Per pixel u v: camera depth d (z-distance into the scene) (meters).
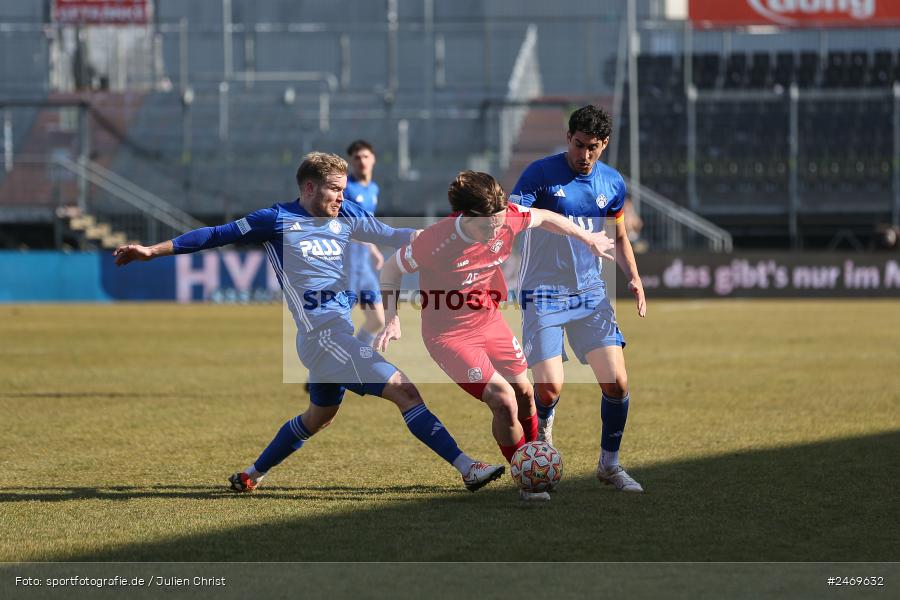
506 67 117.56
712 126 111.31
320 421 19.83
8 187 103.50
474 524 17.30
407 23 118.94
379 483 20.70
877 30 118.25
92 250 97.19
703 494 19.47
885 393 34.09
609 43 117.31
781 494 19.44
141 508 18.56
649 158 109.19
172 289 88.06
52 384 37.38
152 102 111.06
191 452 24.30
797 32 118.75
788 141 110.88
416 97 114.62
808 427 27.34
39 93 111.19
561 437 25.95
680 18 119.38
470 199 18.80
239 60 117.75
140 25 112.31
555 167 20.64
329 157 19.17
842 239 109.94
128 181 106.25
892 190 109.06
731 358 45.50
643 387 35.62
